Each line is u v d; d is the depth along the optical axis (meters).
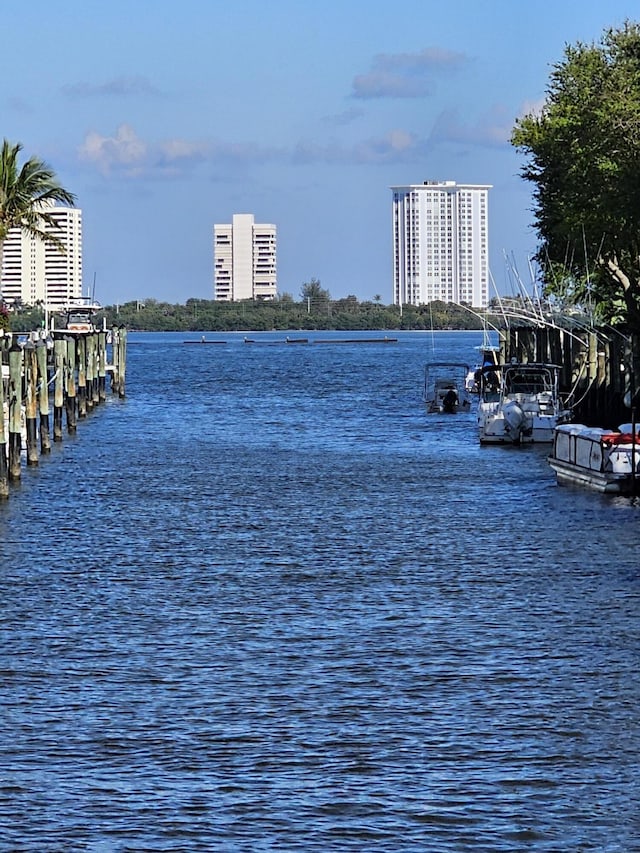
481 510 56.00
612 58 103.44
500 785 24.52
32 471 71.06
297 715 28.30
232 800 23.95
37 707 28.88
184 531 51.38
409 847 22.17
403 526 52.03
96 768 25.41
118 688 30.22
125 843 22.38
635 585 40.44
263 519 54.25
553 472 68.62
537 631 34.91
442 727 27.48
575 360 101.19
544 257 120.12
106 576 42.53
